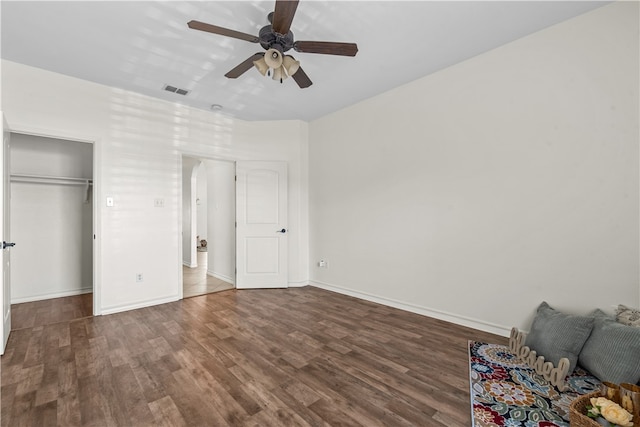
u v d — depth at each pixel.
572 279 2.41
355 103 4.07
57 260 4.10
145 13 2.25
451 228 3.13
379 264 3.81
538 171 2.57
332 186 4.42
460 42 2.69
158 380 2.04
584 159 2.35
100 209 3.37
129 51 2.75
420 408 1.77
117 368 2.20
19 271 3.83
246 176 4.56
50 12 2.22
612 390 1.53
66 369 2.18
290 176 4.70
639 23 2.12
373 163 3.87
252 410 1.74
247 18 2.32
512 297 2.73
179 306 3.69
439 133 3.22
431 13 2.29
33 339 2.70
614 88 2.22
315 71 3.19
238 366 2.23
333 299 3.99
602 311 2.24
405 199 3.53
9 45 2.64
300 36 2.57
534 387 1.94
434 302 3.27
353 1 2.15
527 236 2.64
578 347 2.03
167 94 3.67
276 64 2.15
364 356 2.40
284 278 4.60
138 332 2.87
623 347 1.81
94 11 2.22
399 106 3.58
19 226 3.83
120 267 3.50
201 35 2.52
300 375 2.12
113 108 3.46
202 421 1.65
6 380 2.04
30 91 2.98
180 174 3.97
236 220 4.55
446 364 2.27
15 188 3.81
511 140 2.72
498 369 2.17
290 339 2.72
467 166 3.01
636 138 2.14
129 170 3.57
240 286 4.54
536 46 2.56
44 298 3.99
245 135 4.61
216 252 5.44
